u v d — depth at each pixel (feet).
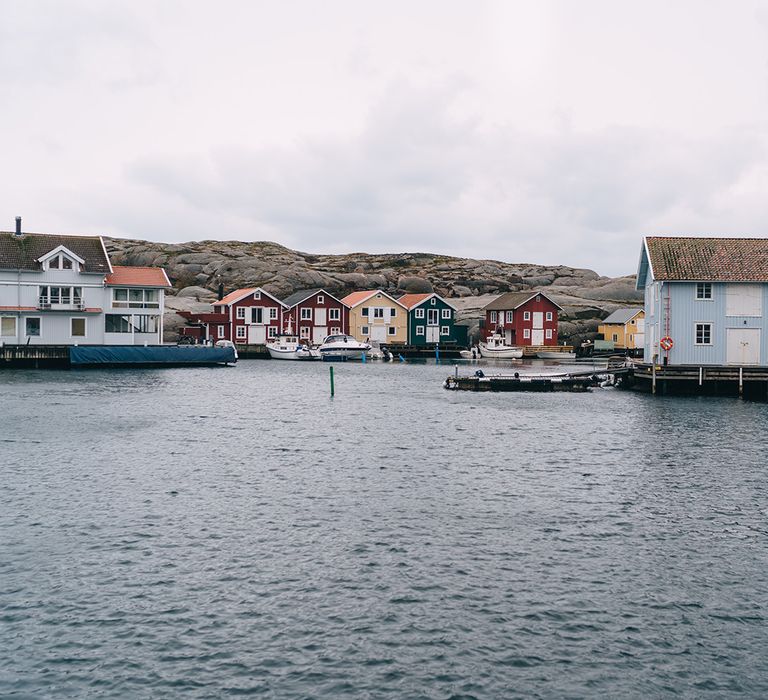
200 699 49.16
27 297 295.07
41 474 104.42
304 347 384.88
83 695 49.39
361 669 52.70
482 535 79.25
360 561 71.56
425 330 435.12
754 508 89.92
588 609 61.72
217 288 526.57
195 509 87.92
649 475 107.24
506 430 147.33
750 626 59.11
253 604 62.23
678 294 212.43
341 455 121.08
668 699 49.60
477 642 56.34
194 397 201.26
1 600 62.39
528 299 406.21
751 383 210.79
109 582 66.28
